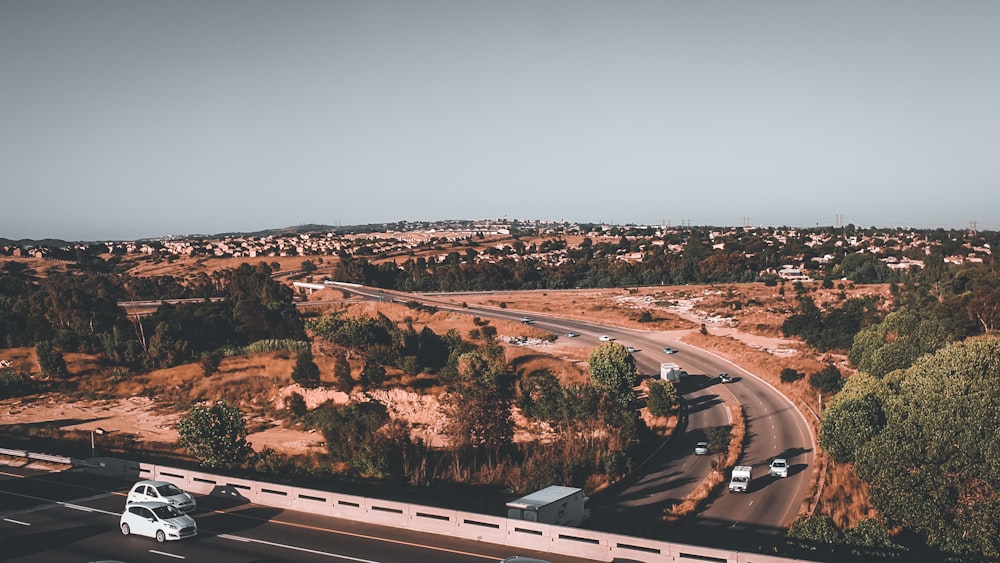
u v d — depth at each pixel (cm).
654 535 4312
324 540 3117
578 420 6606
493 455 5725
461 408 5934
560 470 5416
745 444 6856
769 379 9656
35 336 9638
